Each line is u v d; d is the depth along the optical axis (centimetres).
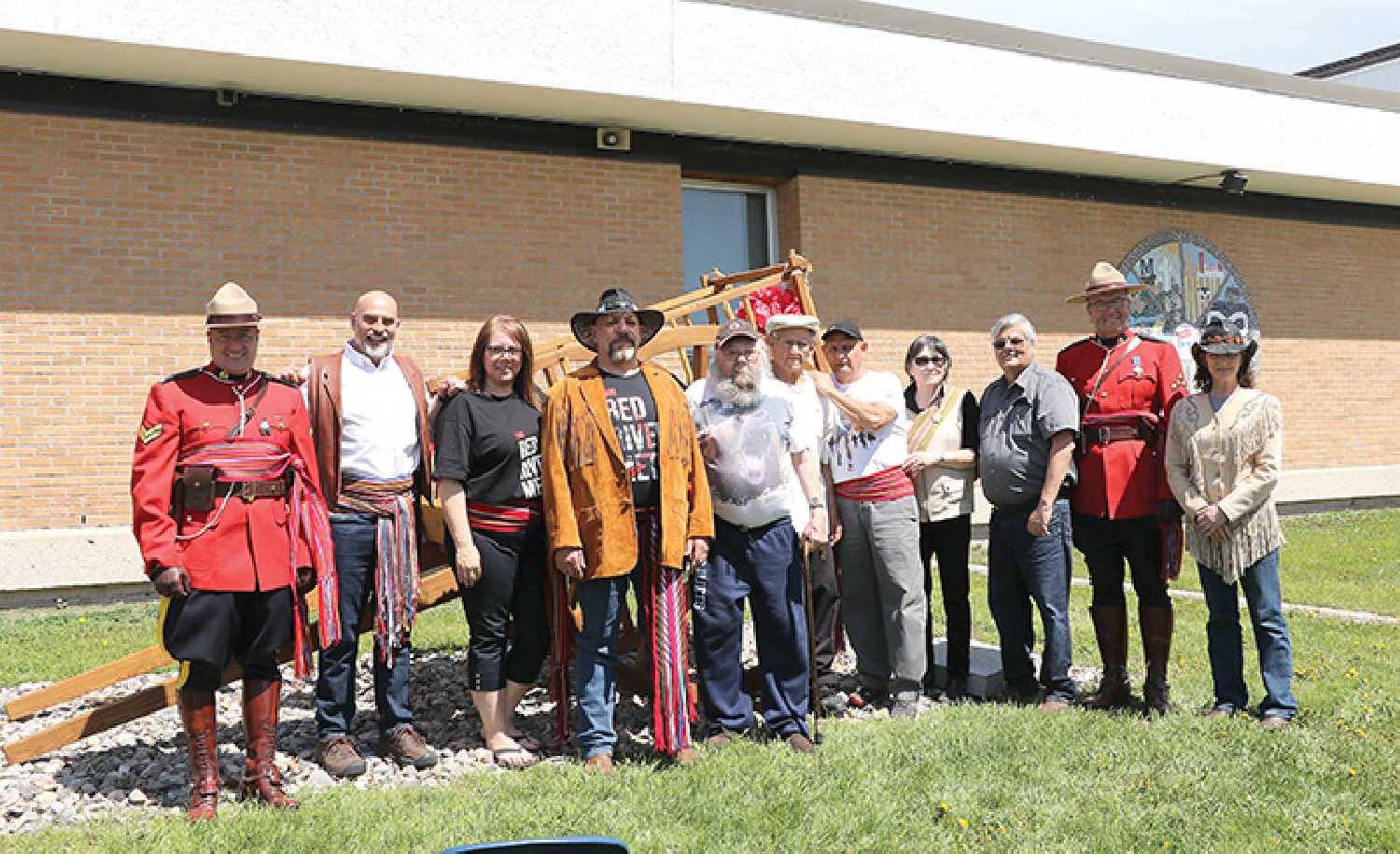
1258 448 524
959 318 1285
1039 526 545
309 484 443
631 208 1102
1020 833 391
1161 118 1304
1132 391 551
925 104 1153
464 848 275
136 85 905
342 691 472
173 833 387
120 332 891
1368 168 1451
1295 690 582
